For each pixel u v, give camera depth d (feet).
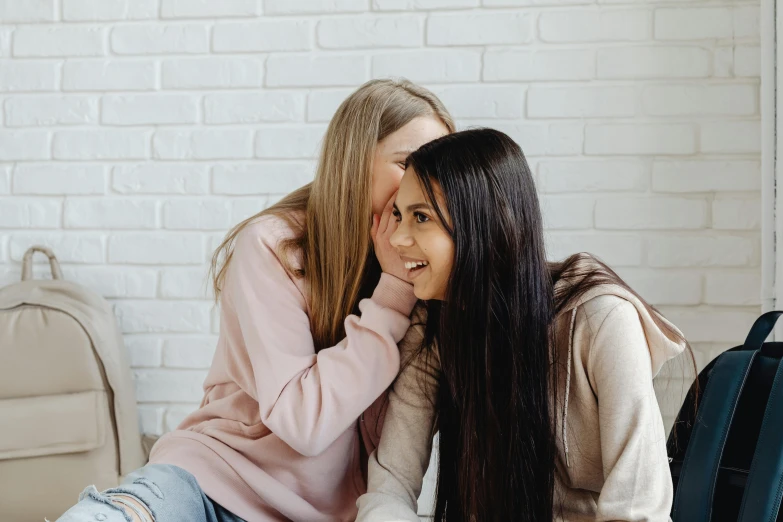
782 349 4.28
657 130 6.13
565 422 3.76
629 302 3.71
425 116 4.35
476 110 6.27
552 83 6.22
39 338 6.21
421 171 3.72
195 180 6.61
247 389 4.23
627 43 6.15
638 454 3.45
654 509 3.41
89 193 6.72
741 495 4.01
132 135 6.68
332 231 4.28
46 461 6.21
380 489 3.87
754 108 6.04
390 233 4.11
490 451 3.71
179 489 3.86
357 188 4.26
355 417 3.95
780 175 5.76
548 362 3.71
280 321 4.12
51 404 6.13
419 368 4.15
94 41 6.72
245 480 4.06
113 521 3.47
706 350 6.07
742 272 6.05
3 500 6.17
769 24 5.91
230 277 4.32
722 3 6.06
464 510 3.87
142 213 6.66
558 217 6.20
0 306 6.29
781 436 3.74
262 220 4.39
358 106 4.33
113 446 6.29
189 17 6.61
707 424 4.06
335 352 4.00
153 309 6.63
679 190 6.11
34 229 6.76
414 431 4.09
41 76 6.77
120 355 6.38
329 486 4.18
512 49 6.25
